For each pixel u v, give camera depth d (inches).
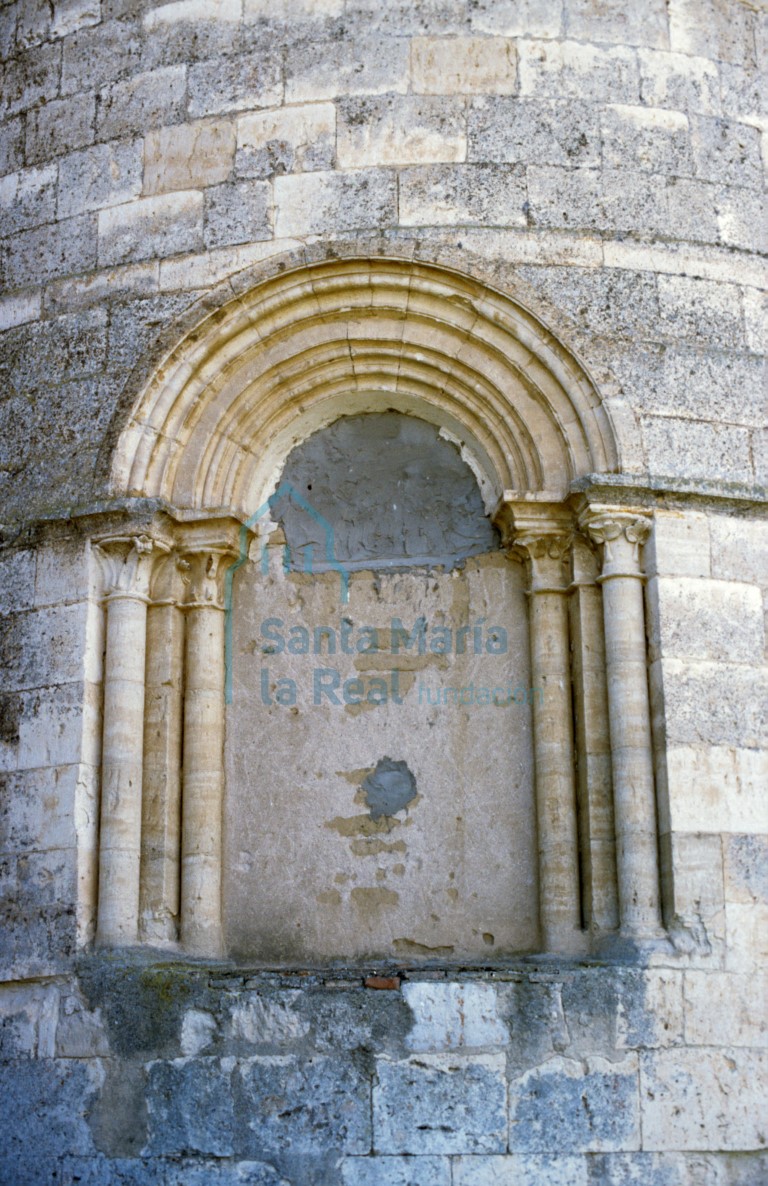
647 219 406.3
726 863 359.3
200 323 398.3
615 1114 340.5
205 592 393.1
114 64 435.5
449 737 391.2
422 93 413.1
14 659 392.5
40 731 382.9
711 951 352.5
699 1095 343.6
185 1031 348.5
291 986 348.2
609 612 376.5
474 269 394.9
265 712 394.9
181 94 425.1
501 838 382.6
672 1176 338.6
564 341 390.9
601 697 377.4
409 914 380.5
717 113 421.1
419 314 398.3
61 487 400.5
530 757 386.3
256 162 413.4
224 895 382.6
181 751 385.7
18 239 432.5
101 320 412.8
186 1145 342.0
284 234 406.0
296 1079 342.6
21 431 413.4
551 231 402.0
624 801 363.9
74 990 359.3
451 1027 344.5
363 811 388.2
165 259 412.5
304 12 423.5
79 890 367.6
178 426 398.3
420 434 412.8
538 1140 338.0
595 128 411.5
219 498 397.1
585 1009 345.7
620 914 359.9
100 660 386.6
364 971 358.9
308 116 414.3
